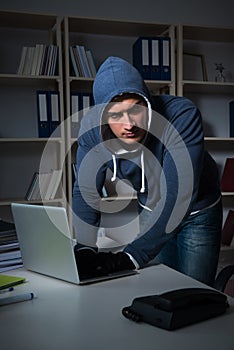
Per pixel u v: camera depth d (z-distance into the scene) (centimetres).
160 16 322
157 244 117
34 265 113
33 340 69
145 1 319
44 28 295
